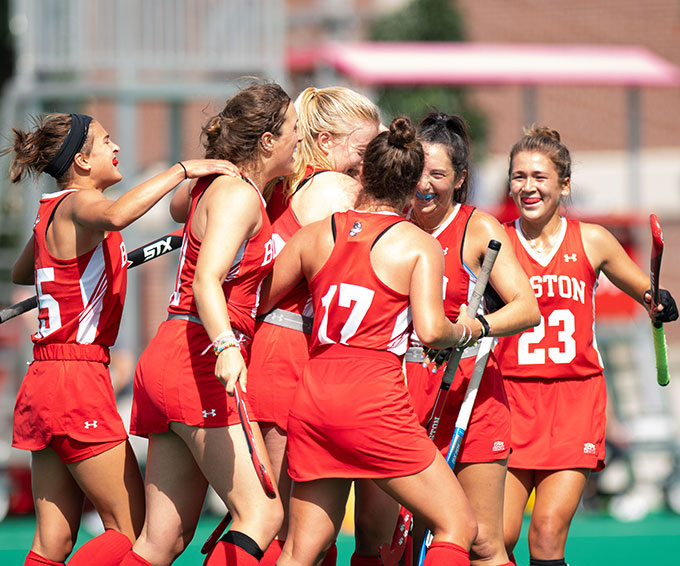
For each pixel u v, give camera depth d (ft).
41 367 45.68
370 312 40.60
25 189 106.42
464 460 46.73
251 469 41.37
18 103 107.55
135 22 109.40
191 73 118.83
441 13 177.47
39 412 45.11
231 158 43.57
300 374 43.86
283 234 45.55
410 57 123.44
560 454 50.62
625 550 80.12
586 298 52.24
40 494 47.03
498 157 185.47
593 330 52.70
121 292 46.73
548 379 51.80
